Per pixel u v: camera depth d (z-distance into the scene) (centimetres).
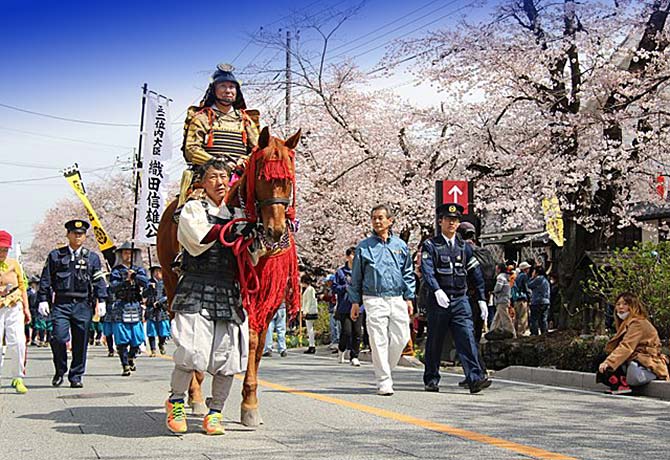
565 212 1736
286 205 583
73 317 1003
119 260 1217
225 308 575
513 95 1881
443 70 1902
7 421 693
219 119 692
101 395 899
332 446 561
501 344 1285
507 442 582
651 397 890
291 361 1523
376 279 895
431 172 2262
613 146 1738
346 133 2355
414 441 583
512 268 2198
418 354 1508
